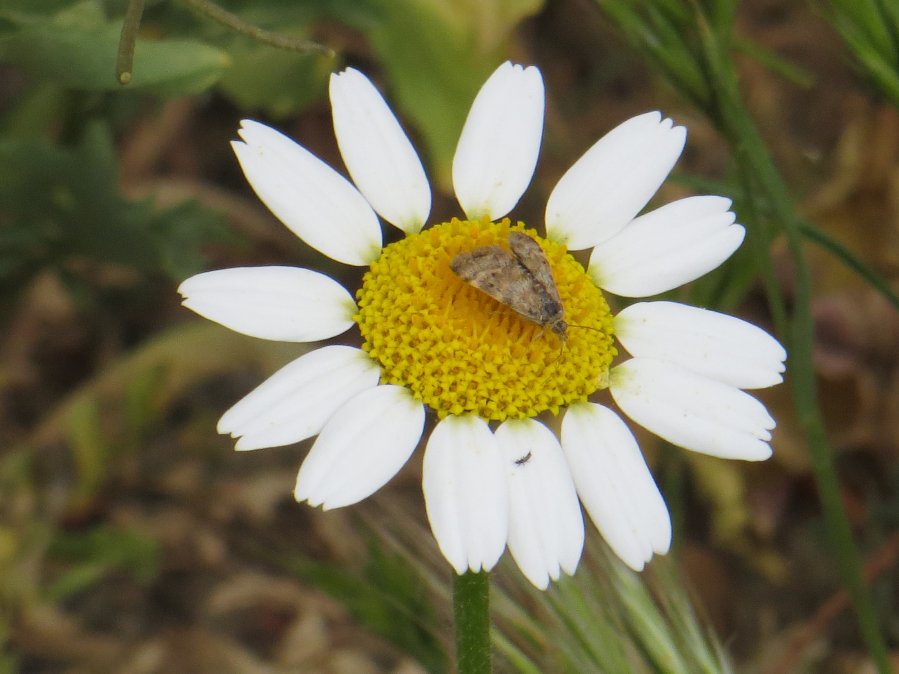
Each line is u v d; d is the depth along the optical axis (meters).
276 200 0.11
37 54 0.13
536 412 0.11
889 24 0.12
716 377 0.11
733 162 0.14
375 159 0.12
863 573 0.16
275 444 0.11
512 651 0.12
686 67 0.13
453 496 0.11
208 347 0.16
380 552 0.13
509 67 0.12
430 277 0.11
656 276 0.12
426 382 0.11
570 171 0.12
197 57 0.13
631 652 0.12
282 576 0.16
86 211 0.14
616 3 0.13
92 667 0.16
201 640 0.16
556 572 0.11
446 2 0.15
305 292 0.11
